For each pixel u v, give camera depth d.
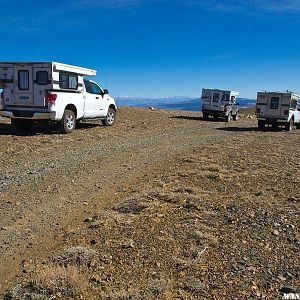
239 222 5.88
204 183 8.19
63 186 7.91
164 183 8.16
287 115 23.03
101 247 5.08
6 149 11.66
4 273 4.53
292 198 7.02
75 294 4.05
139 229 5.64
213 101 28.66
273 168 9.86
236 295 4.02
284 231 5.55
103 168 9.59
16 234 5.55
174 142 14.61
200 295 4.04
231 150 12.89
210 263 4.67
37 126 17.16
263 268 4.55
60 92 14.95
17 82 14.78
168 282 4.26
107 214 6.24
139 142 14.15
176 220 5.98
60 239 5.39
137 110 29.88
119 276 4.39
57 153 11.37
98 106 17.77
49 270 4.40
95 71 16.94
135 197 6.99
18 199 7.03
